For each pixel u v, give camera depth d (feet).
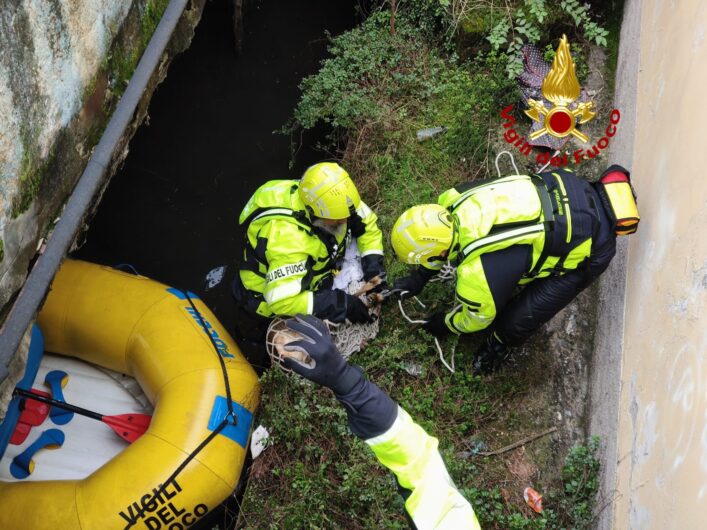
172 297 13.16
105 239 17.08
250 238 11.84
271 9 18.80
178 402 11.94
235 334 15.21
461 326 10.93
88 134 10.12
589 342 12.19
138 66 11.12
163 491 11.26
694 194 8.48
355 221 12.50
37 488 11.33
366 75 15.48
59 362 14.06
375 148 14.70
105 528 11.03
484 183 9.98
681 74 9.94
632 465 9.16
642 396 9.19
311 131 17.13
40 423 13.33
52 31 8.65
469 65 15.26
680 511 7.25
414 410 11.73
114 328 12.87
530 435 11.55
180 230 17.25
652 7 12.35
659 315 9.04
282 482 11.48
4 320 8.46
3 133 7.83
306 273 11.36
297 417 11.73
